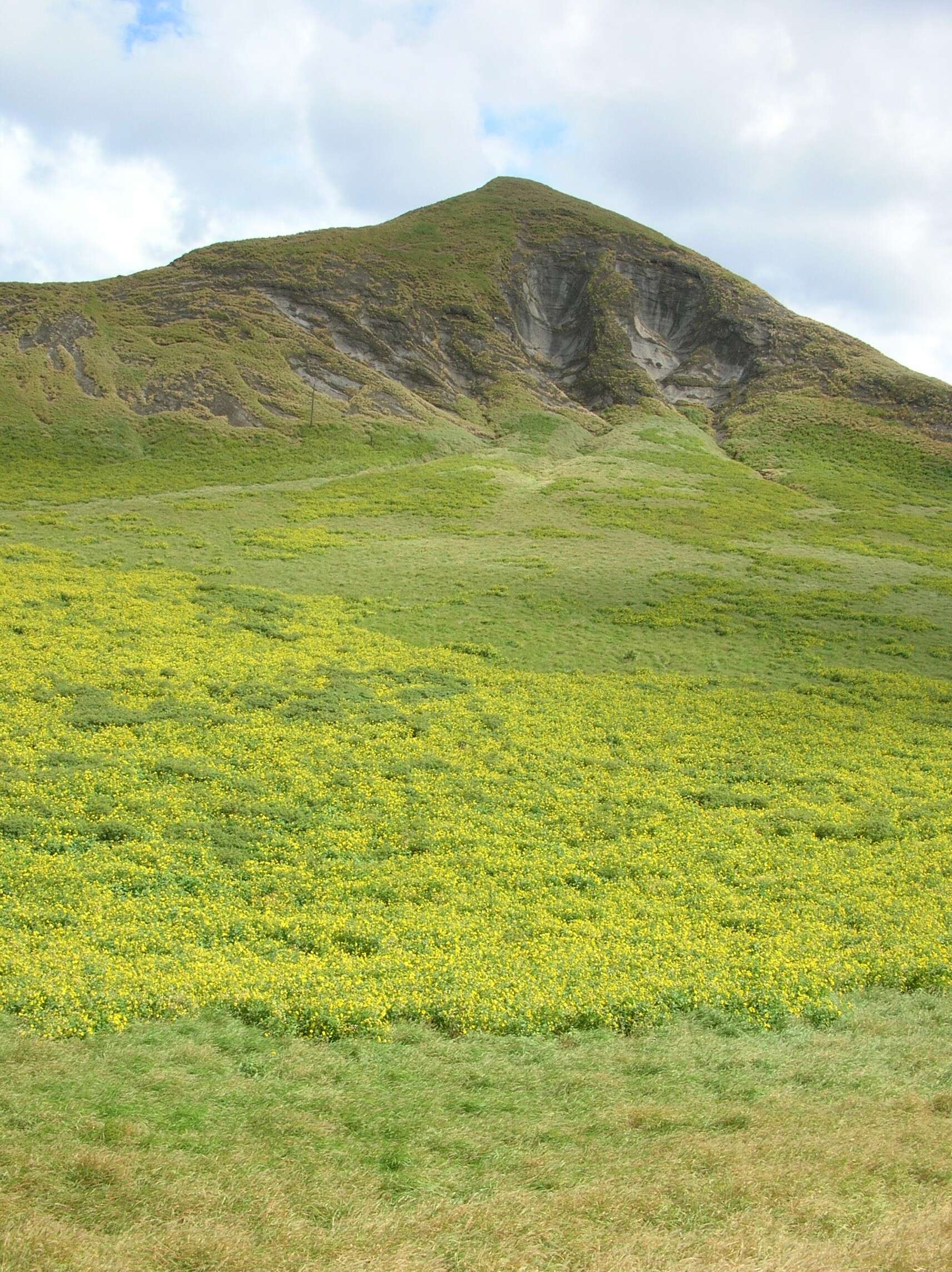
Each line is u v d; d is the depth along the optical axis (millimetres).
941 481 90500
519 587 52719
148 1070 13469
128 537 57812
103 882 20906
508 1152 11961
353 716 33375
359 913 20625
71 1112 12039
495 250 134250
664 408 110938
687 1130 12727
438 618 46625
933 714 37125
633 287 132000
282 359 104750
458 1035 15688
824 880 23422
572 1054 15062
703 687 39531
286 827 24797
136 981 16328
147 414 91625
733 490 82812
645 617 48688
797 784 30031
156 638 39594
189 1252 9430
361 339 112188
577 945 19391
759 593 53875
